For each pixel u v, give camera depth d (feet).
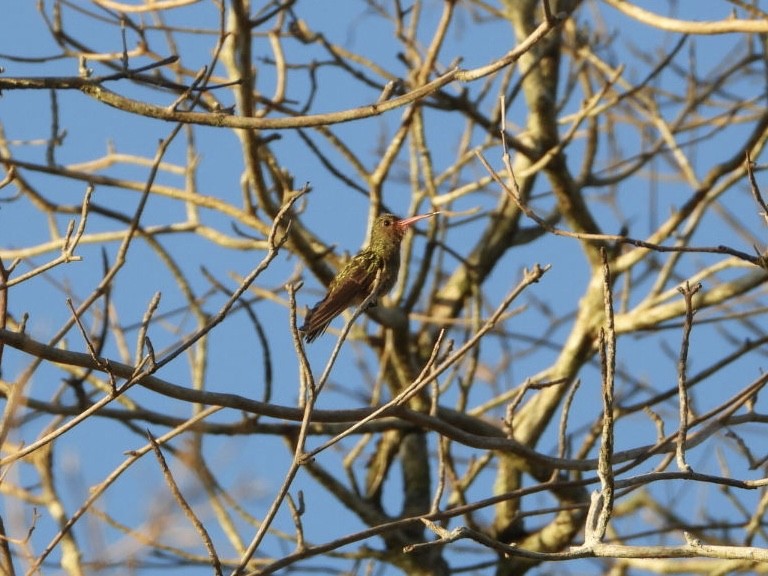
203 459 41.42
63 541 39.32
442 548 52.03
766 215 29.40
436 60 46.09
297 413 32.58
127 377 29.86
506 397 52.34
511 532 52.24
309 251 46.29
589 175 52.95
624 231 50.88
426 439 54.44
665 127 53.26
